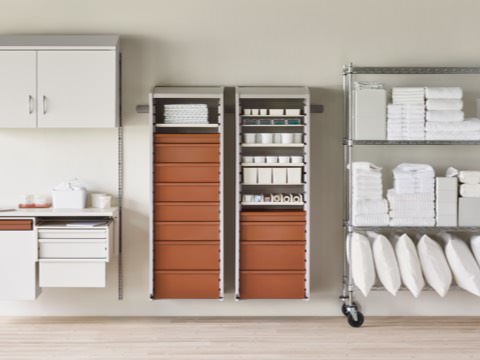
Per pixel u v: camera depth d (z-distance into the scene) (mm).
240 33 4371
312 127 4410
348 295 4391
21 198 4238
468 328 4160
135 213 4383
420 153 4426
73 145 4363
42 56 4055
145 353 3619
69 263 3994
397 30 4395
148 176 4379
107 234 3994
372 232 4293
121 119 4359
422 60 4402
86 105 4070
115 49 4070
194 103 4422
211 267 4191
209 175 4168
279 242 4184
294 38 4383
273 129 4410
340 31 4387
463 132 4070
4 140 4348
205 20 4363
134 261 4395
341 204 4434
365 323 4270
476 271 4043
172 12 4352
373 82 4383
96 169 4367
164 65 4363
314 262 4441
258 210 4285
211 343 3814
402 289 4191
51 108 4066
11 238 3979
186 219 4176
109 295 4406
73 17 4320
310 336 3967
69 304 4402
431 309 4438
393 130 4090
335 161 4422
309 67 4395
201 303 4422
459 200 4109
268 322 4285
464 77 4406
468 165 4434
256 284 4195
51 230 3977
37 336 3951
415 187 4113
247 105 4414
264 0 4371
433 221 4109
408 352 3652
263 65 4383
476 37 4406
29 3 4305
